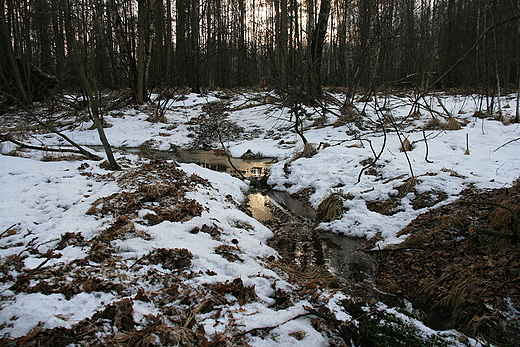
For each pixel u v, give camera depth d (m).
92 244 3.79
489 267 3.74
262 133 14.47
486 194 5.22
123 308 2.60
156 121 15.68
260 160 11.15
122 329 2.42
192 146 13.15
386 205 6.09
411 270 4.27
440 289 3.74
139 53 17.59
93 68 6.64
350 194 6.69
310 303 3.17
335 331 2.81
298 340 2.61
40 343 2.18
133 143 13.10
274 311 2.94
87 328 2.37
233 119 16.75
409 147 8.49
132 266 3.41
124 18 17.78
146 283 3.12
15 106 16.23
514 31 14.26
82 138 13.21
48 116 15.05
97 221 4.38
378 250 4.73
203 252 3.89
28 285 2.86
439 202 5.62
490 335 3.05
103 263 3.42
